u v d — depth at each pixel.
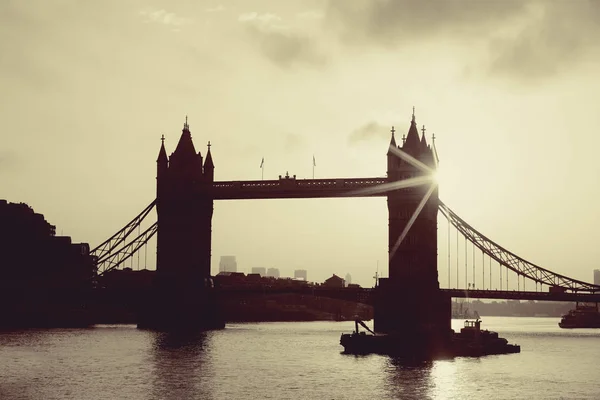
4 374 124.38
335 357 156.88
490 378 127.75
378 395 110.19
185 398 105.25
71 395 106.38
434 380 124.31
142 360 143.88
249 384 117.62
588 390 117.00
